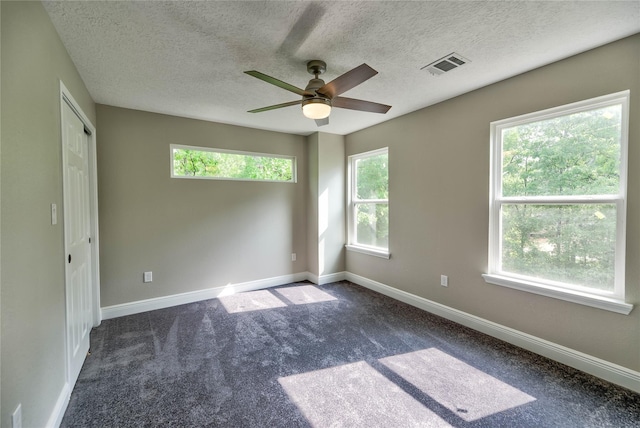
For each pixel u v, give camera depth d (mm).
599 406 1728
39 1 1462
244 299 3678
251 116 3484
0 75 1082
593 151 2066
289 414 1688
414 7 1578
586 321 2061
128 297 3209
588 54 2021
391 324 2922
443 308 3090
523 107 2383
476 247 2770
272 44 1945
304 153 4488
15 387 1144
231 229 3877
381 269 3900
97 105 3018
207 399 1814
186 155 3607
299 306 3428
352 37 1874
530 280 2408
